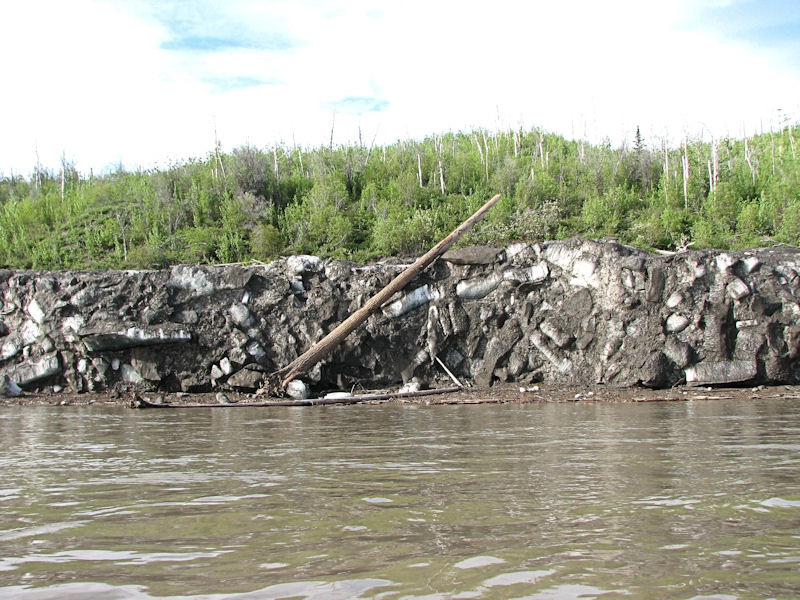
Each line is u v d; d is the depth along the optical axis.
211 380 20.23
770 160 38.69
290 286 21.45
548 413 14.41
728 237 27.36
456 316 21.41
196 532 4.72
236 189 30.91
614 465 7.38
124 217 29.50
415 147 39.84
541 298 21.55
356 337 20.80
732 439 9.63
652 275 20.62
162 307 20.56
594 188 31.83
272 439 10.38
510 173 32.88
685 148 33.22
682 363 20.05
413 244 26.58
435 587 3.57
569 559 4.04
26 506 5.61
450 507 5.38
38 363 20.03
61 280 20.91
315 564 3.98
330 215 28.80
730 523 4.84
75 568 3.98
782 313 20.52
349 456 8.36
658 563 3.96
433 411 15.44
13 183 39.22
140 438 10.70
